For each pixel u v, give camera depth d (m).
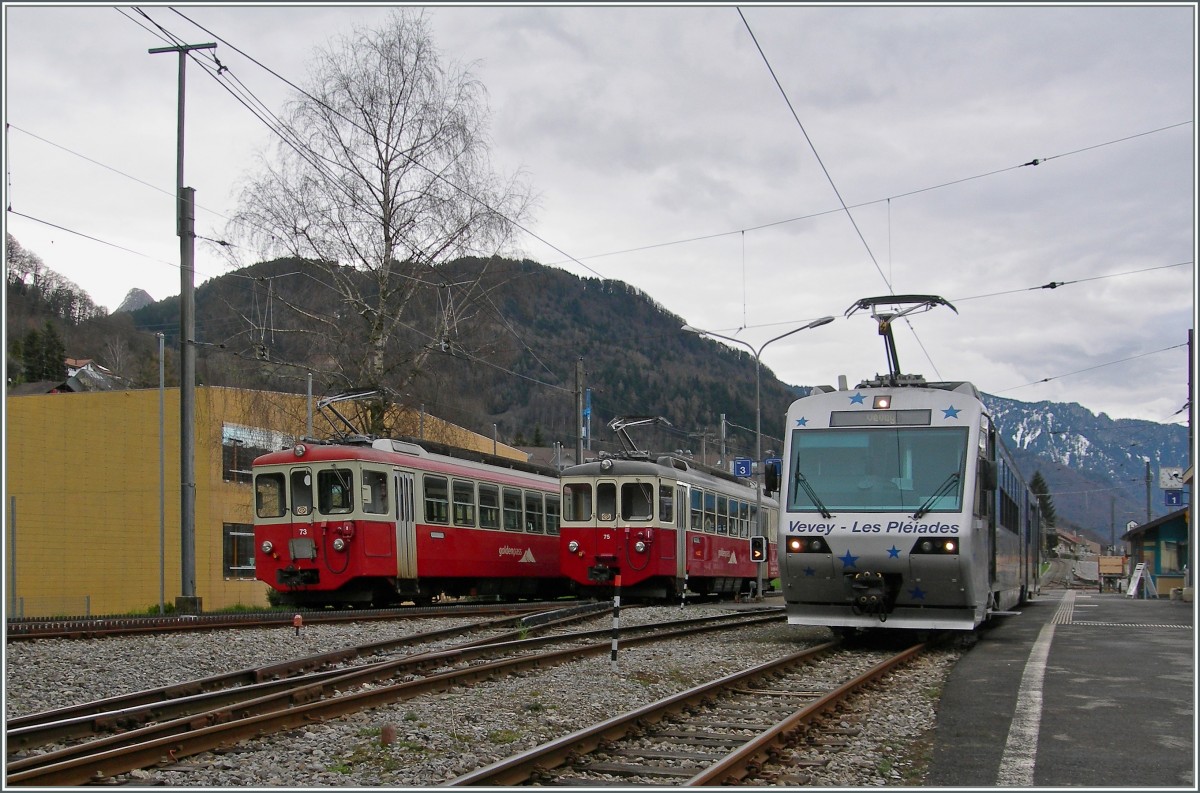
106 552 41.41
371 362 31.00
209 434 38.66
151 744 8.23
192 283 22.94
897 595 16.31
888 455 16.44
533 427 87.12
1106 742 9.08
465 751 8.83
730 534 33.38
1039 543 37.28
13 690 11.36
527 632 18.50
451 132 31.08
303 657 14.27
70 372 78.00
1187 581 38.59
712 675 13.80
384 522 23.84
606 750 8.76
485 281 32.00
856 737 9.45
